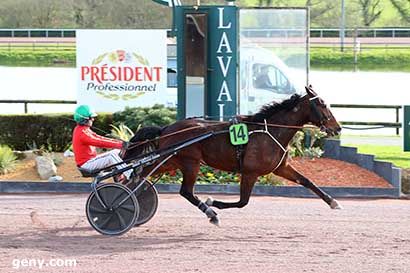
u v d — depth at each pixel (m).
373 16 75.44
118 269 11.61
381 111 32.88
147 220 14.78
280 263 12.00
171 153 14.34
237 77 20.88
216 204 14.62
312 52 64.31
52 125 21.77
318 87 40.84
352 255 12.53
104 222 13.93
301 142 20.92
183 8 20.62
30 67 56.91
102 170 14.24
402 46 68.00
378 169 19.44
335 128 14.62
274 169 14.51
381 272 11.52
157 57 23.92
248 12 21.84
